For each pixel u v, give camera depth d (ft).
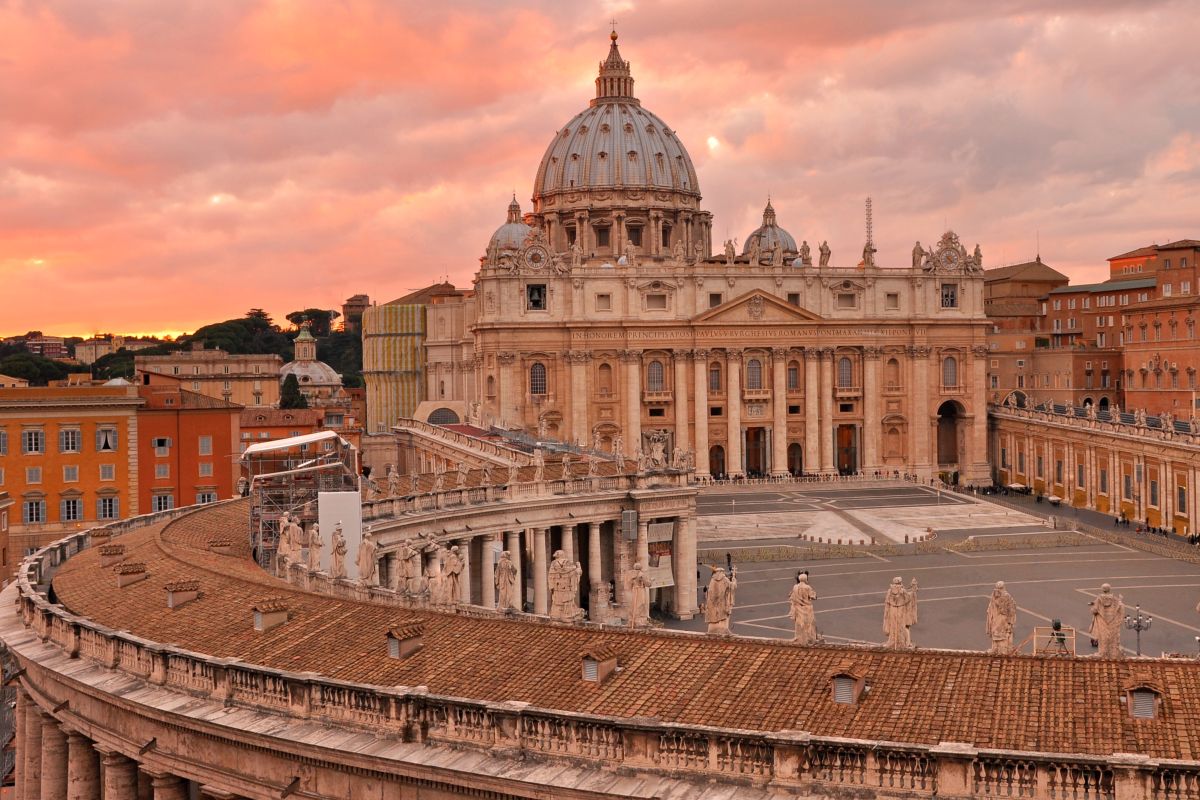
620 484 316.40
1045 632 277.03
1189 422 451.94
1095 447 502.38
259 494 222.89
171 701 123.03
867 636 289.53
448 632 125.18
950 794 90.27
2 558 333.62
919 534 437.58
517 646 119.85
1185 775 85.61
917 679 104.63
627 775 98.73
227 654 129.18
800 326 618.85
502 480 307.37
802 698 103.86
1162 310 594.24
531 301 606.55
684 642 116.37
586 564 325.62
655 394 610.65
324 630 130.82
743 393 615.57
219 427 403.13
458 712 106.52
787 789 93.86
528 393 605.73
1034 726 96.07
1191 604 321.11
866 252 640.58
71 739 139.13
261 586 147.84
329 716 113.80
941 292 632.38
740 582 360.48
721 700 105.19
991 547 415.44
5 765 228.02
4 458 379.55
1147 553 404.16
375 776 107.04
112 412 388.78
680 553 325.83
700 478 595.06
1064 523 458.91
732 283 616.80
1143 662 104.06
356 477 249.14
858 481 588.50
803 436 625.41
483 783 100.68
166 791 124.36
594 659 111.45
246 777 115.75
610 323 602.85
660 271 610.24
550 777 99.30
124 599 154.51
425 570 260.01
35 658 142.00
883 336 629.51
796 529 449.89
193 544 199.82
